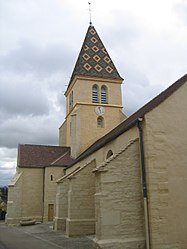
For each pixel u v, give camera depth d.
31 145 34.59
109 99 31.80
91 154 19.05
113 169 11.52
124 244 10.73
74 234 16.12
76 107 30.95
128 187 11.50
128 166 11.69
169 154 11.48
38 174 31.81
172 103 12.08
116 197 11.30
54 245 12.91
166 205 10.92
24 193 30.77
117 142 14.33
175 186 11.21
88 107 30.92
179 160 11.53
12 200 29.91
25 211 30.27
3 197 44.88
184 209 11.09
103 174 11.38
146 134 11.46
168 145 11.55
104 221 10.95
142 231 11.16
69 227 16.16
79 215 16.50
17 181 30.58
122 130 13.41
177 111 12.05
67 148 35.12
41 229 21.91
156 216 10.71
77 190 16.83
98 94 31.80
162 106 11.91
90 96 31.36
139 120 11.66
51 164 30.58
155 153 11.31
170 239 10.63
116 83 32.59
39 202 30.97
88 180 17.12
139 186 11.62
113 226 10.98
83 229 16.31
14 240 15.09
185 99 12.31
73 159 30.06
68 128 35.22
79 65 32.38
